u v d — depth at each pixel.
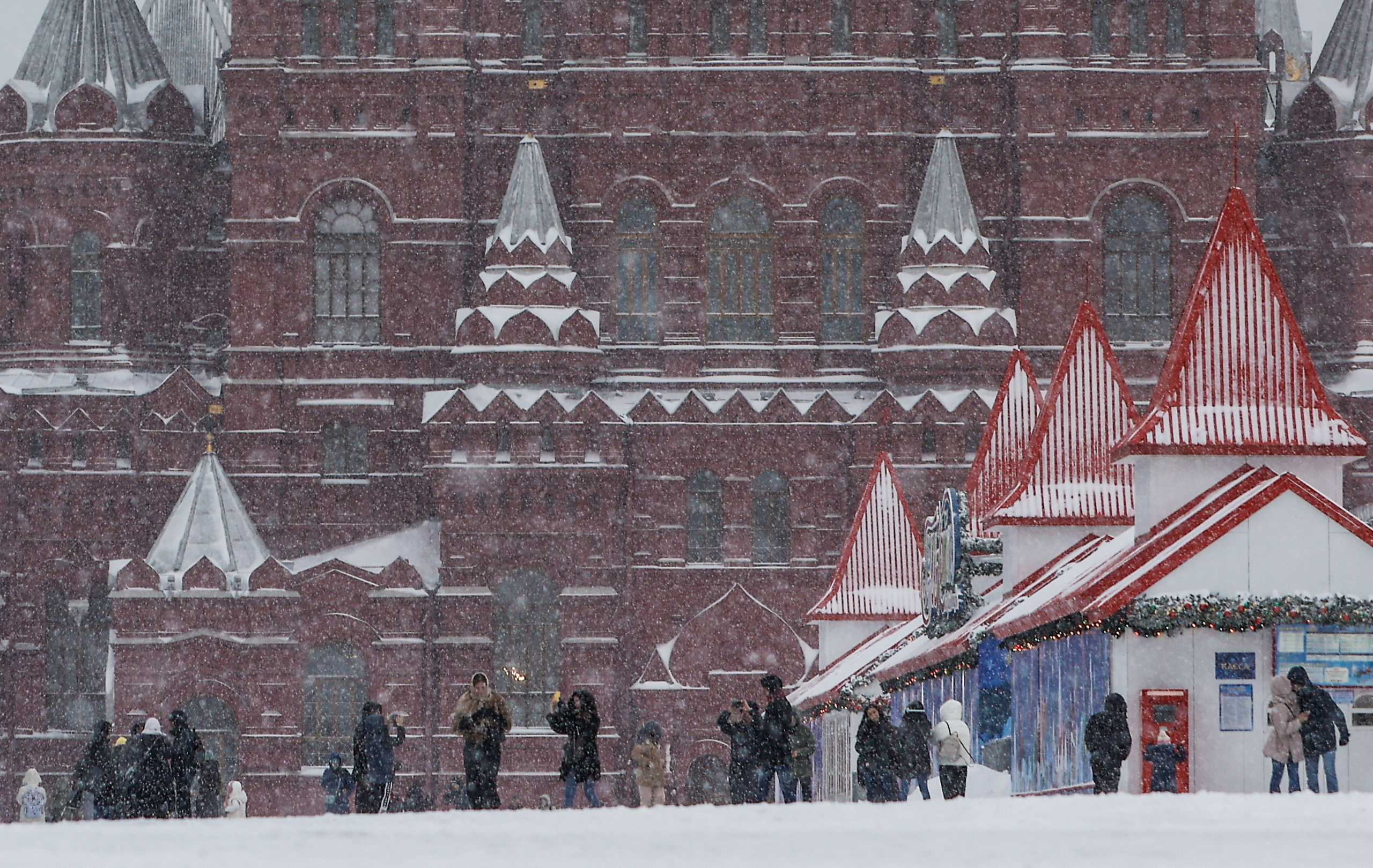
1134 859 50.69
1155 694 78.88
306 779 198.12
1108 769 74.56
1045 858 51.09
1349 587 78.69
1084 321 108.69
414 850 53.94
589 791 84.62
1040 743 95.19
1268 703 78.25
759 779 84.00
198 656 198.88
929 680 122.00
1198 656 79.31
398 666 199.75
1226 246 86.50
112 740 194.00
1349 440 85.31
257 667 199.50
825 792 149.50
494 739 80.81
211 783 100.38
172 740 83.19
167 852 53.81
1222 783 79.19
